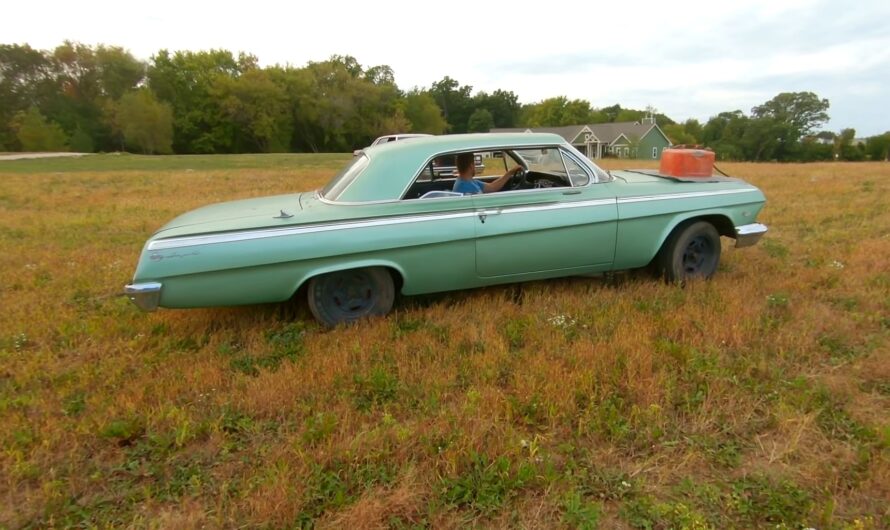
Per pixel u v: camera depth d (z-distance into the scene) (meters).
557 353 3.46
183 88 70.06
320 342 3.75
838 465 2.44
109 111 64.19
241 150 73.69
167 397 3.07
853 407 2.87
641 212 4.48
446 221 4.01
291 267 3.75
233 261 3.61
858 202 9.62
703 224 4.71
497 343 3.60
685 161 5.04
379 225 3.88
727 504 2.22
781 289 4.55
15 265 5.88
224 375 3.34
